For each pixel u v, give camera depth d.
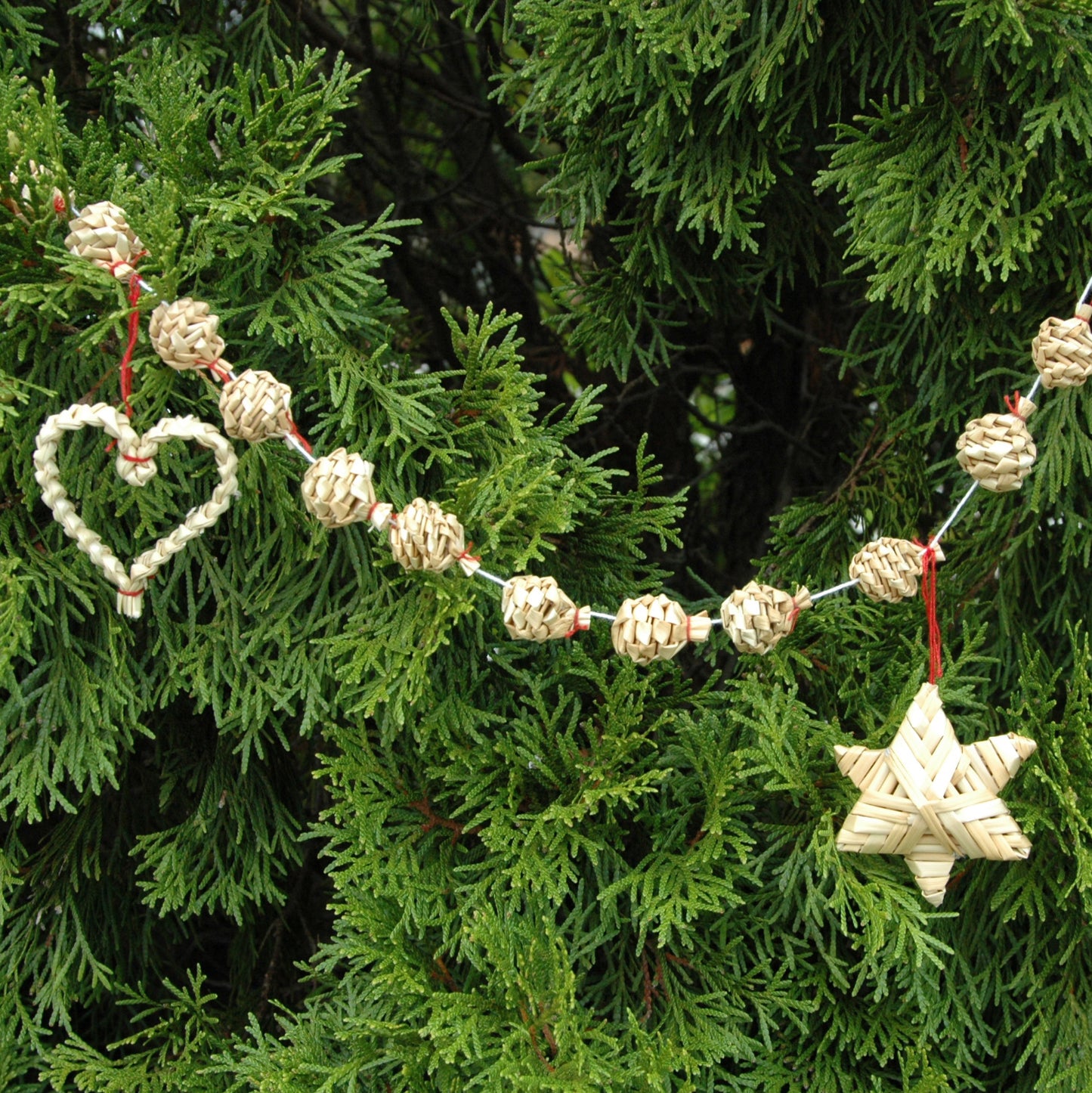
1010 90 1.33
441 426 1.32
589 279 1.45
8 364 1.29
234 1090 1.34
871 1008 1.33
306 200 1.29
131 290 1.25
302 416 1.34
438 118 1.90
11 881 1.35
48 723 1.31
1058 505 1.37
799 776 1.30
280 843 1.42
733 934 1.34
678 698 1.35
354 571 1.34
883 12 1.35
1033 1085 1.35
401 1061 1.31
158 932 1.48
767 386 1.67
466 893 1.33
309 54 1.31
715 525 1.81
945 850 1.25
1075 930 1.34
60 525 1.30
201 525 1.25
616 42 1.34
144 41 1.38
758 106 1.35
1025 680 1.33
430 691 1.31
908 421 1.41
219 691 1.34
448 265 1.83
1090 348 1.24
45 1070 1.34
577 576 1.37
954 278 1.35
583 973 1.33
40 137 1.26
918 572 1.25
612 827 1.33
